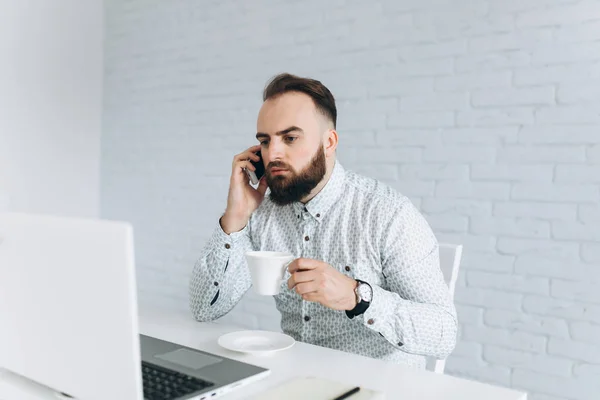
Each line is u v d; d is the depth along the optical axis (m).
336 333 1.33
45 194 2.92
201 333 1.23
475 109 2.09
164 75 2.92
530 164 1.99
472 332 2.10
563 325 1.93
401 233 1.29
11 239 0.77
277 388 0.84
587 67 1.88
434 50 2.16
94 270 0.69
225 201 2.71
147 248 3.01
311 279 1.04
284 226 1.43
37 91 2.86
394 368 1.01
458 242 2.13
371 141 2.31
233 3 2.68
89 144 3.13
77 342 0.73
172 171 2.90
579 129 1.89
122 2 3.07
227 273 1.38
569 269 1.92
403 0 2.22
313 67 2.45
